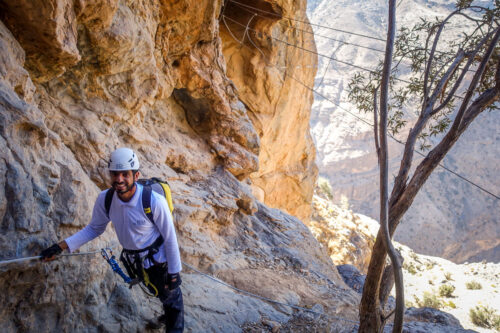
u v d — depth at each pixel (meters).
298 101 18.19
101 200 2.57
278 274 6.35
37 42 3.70
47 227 2.87
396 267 2.83
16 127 2.81
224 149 8.02
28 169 2.79
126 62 5.15
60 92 4.79
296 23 16.42
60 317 2.84
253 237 7.32
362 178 86.81
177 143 7.36
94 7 4.17
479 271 25.59
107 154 5.02
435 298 20.72
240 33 14.60
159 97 6.92
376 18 109.44
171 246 2.63
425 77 4.12
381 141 3.03
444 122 5.21
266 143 17.50
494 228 81.25
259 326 4.40
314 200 28.66
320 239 24.06
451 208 82.88
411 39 5.73
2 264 2.42
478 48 3.99
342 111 91.12
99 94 5.18
